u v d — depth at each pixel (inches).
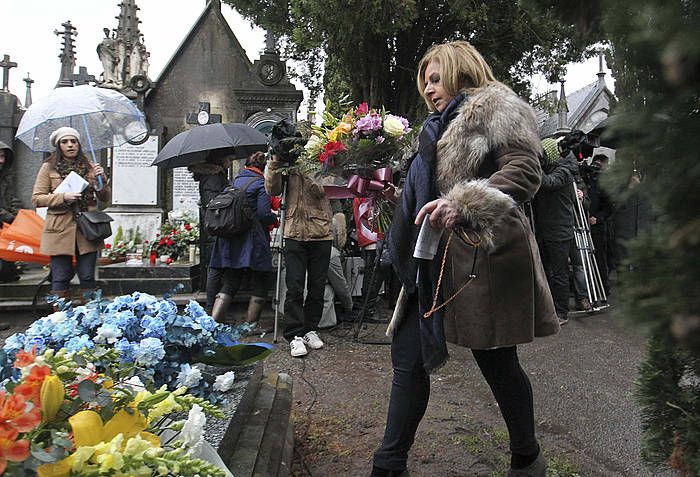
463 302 79.8
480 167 81.4
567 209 232.8
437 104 90.3
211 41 411.2
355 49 385.4
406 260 84.7
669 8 28.7
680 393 52.6
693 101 31.5
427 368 81.1
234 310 263.7
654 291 34.3
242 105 407.2
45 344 79.7
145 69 417.4
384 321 242.7
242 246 210.1
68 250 209.2
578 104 792.9
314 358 186.4
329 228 196.9
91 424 47.6
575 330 222.5
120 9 418.6
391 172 125.7
